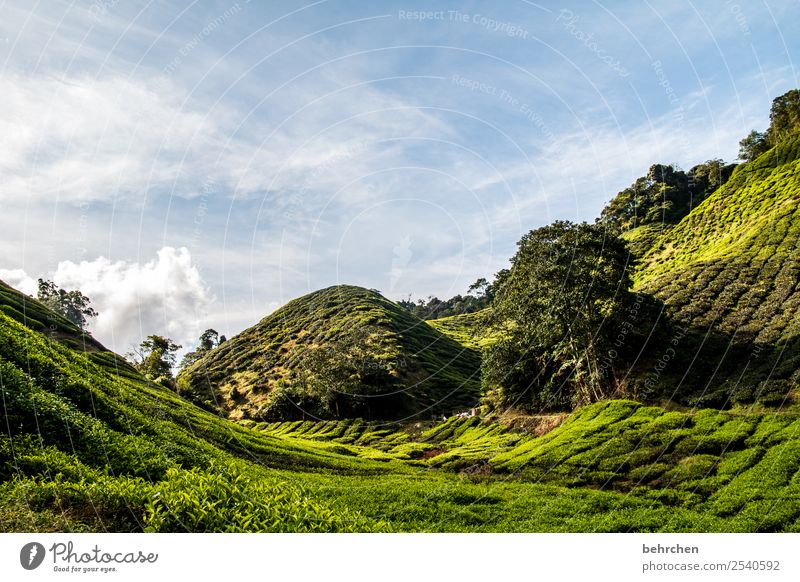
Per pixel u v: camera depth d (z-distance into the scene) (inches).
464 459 1382.9
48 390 693.3
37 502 407.2
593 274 1646.2
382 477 1085.1
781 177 3021.7
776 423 1067.9
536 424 1659.7
